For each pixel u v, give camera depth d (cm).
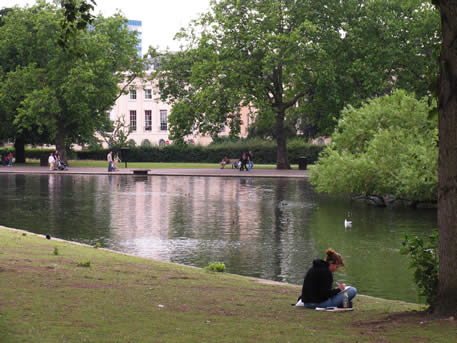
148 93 11856
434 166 2580
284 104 5862
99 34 6288
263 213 2438
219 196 3191
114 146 8988
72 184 4066
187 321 686
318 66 5247
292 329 658
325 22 5425
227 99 5406
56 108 6022
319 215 2375
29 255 1260
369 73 5159
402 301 1016
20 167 6444
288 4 5462
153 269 1198
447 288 708
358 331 648
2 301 747
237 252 1563
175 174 5134
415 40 5272
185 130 6109
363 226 2052
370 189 2905
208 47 5653
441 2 707
